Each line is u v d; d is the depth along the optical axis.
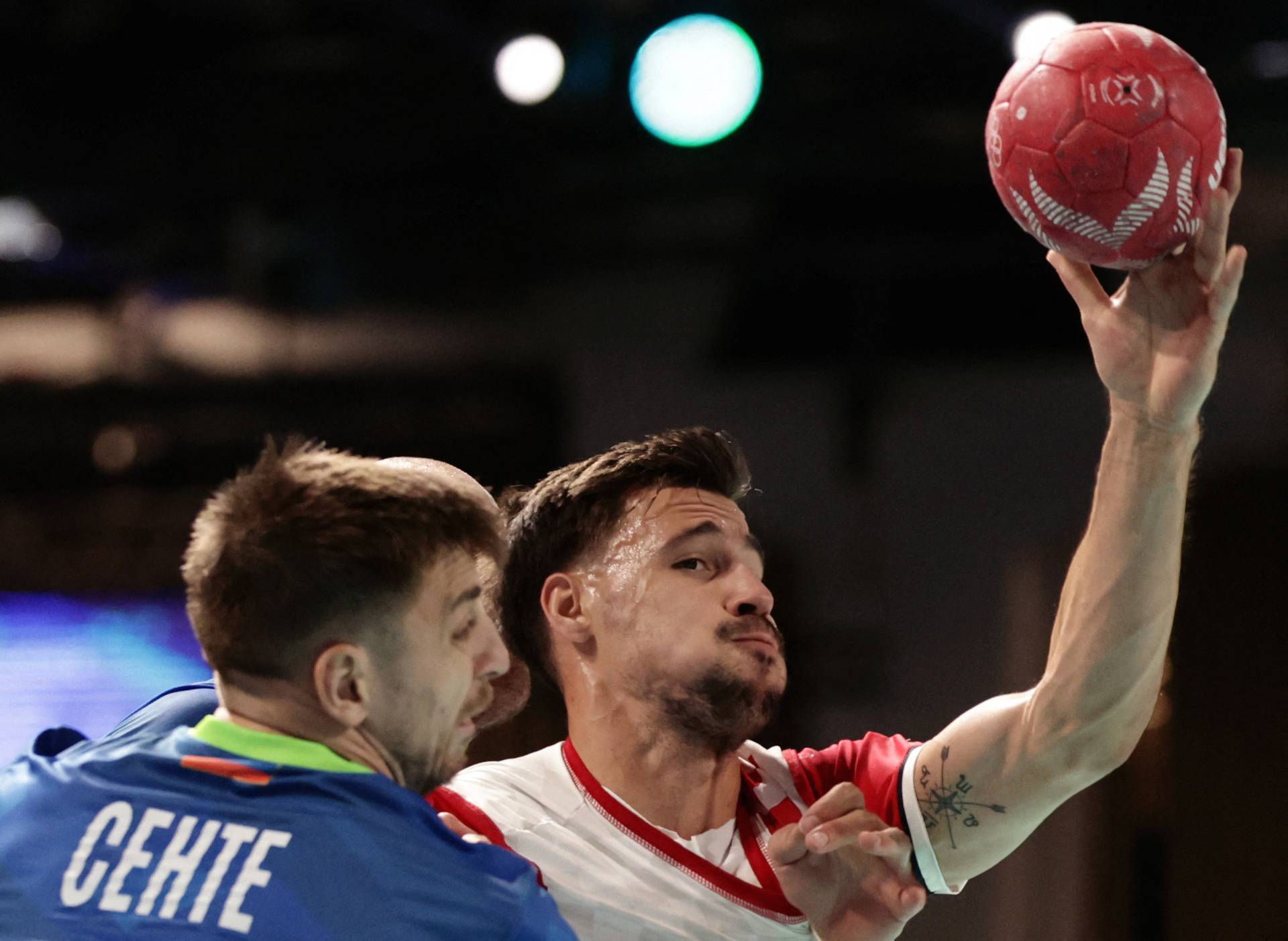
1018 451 13.76
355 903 2.89
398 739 3.24
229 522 3.23
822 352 14.03
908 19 11.10
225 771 3.07
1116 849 12.55
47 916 2.95
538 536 4.50
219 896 2.89
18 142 12.74
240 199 13.23
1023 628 13.45
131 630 16.09
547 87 11.34
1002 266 13.66
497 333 14.80
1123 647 3.80
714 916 4.07
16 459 16.34
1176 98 3.50
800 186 12.89
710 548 4.30
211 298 15.39
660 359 14.48
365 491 3.22
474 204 13.98
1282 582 12.08
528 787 4.34
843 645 13.81
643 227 13.99
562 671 4.46
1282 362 12.59
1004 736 4.09
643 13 11.18
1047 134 3.53
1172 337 3.68
